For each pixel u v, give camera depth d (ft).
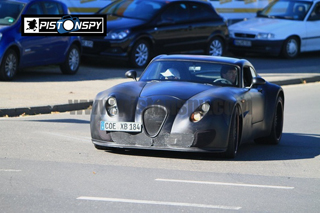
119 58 157.28
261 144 86.58
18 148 72.23
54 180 57.11
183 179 59.77
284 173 65.36
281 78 154.81
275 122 85.76
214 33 176.24
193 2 172.96
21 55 130.82
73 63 147.02
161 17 164.55
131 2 168.66
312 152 80.07
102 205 49.01
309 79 161.17
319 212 49.96
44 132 84.94
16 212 46.32
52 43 139.33
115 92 70.85
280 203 52.31
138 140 68.08
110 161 66.95
